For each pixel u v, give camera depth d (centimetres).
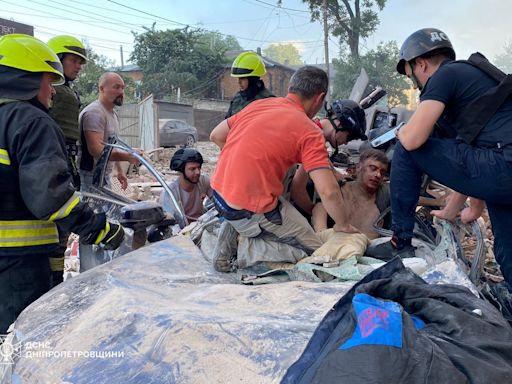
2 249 268
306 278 229
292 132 250
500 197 228
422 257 252
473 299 167
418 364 132
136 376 154
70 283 224
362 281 173
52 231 286
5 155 258
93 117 470
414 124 233
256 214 247
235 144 259
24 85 268
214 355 155
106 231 274
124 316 175
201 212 474
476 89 229
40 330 185
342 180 328
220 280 237
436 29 258
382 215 310
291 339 158
